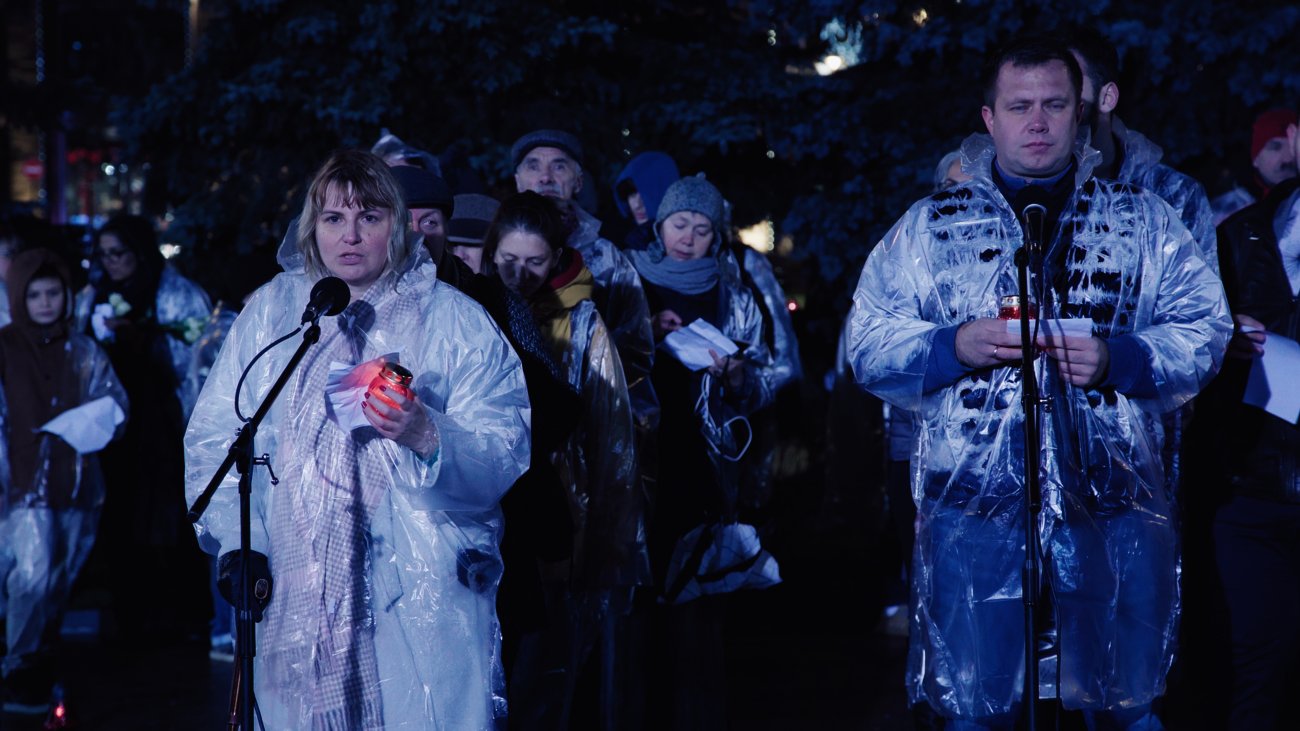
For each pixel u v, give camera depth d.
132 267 8.26
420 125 9.52
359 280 3.58
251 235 9.80
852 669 7.14
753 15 9.50
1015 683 3.76
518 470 3.57
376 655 3.46
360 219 3.55
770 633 7.91
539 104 9.59
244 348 3.63
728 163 9.72
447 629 3.49
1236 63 8.73
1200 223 4.42
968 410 3.75
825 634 7.88
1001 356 3.61
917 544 3.91
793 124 9.32
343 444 3.49
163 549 8.38
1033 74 3.72
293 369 3.38
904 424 5.12
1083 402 3.71
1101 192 3.79
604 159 9.41
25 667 6.58
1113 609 3.73
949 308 3.83
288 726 3.45
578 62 9.84
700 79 9.61
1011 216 3.77
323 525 3.46
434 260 4.14
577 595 4.66
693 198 5.65
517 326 4.16
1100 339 3.66
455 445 3.42
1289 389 4.45
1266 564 4.60
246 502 3.29
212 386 3.64
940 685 3.82
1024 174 3.79
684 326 5.62
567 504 4.20
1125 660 3.76
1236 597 4.59
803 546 9.52
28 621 6.58
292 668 3.45
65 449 6.67
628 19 10.25
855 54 9.74
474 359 3.59
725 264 5.80
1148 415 3.86
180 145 10.05
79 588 9.30
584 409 4.50
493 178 9.30
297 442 3.51
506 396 3.60
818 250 9.22
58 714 6.24
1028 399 3.39
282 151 9.76
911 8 9.22
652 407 5.12
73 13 18.31
